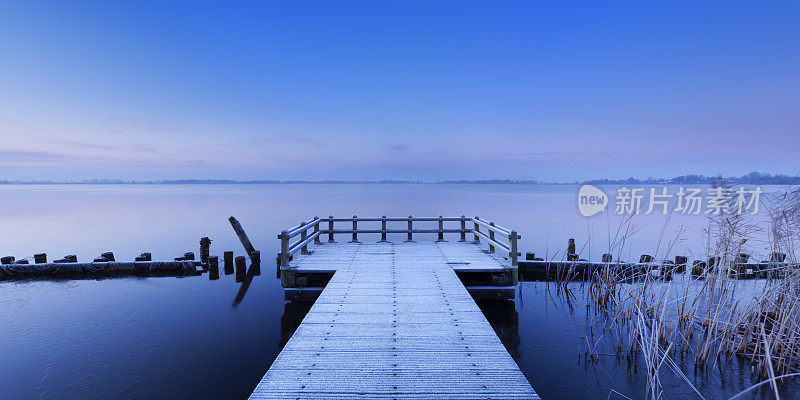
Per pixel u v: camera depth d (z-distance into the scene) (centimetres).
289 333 818
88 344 757
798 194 605
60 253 1805
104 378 627
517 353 691
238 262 1195
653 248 1803
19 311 937
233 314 927
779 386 555
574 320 843
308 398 384
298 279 905
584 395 557
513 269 894
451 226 3216
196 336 799
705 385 566
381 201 6519
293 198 7781
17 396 571
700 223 2930
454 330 551
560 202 5978
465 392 396
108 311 940
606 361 653
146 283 1179
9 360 687
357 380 416
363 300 682
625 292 838
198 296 1060
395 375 427
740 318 645
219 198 7769
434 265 941
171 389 595
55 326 843
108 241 2125
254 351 731
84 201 6544
